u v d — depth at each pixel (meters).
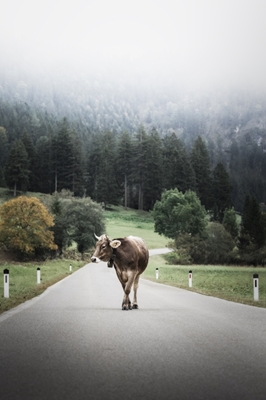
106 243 13.91
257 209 87.69
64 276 36.53
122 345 7.98
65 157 168.88
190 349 7.64
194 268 58.38
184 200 101.25
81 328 9.88
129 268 13.84
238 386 5.51
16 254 65.12
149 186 167.88
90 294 19.33
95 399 4.99
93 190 179.12
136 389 5.38
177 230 99.56
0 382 5.68
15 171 152.62
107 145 184.38
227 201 165.50
